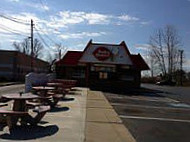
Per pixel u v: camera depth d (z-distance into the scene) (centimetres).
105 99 2283
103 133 1009
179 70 9069
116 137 968
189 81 9512
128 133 1055
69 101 1927
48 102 1448
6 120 991
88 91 3123
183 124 1345
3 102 1245
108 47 4100
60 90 2023
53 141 844
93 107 1698
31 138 863
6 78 5994
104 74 4272
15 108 1034
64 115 1307
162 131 1151
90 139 905
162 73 9056
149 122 1346
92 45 4097
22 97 1045
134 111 1714
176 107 2117
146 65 4325
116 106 1925
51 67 6066
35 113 1148
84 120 1226
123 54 4097
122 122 1281
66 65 4372
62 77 4388
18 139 847
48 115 1277
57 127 1034
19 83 4888
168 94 3762
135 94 3356
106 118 1335
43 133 930
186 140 1017
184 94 3866
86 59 4081
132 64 4097
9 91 2800
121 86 4294
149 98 2858
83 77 4350
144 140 977
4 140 832
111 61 4094
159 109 1911
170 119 1477
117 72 4281
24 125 1012
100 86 4262
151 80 9350
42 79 2717
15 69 6225
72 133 959
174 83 8075
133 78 4316
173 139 1022
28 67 7462
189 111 1900
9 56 6228
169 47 9031
